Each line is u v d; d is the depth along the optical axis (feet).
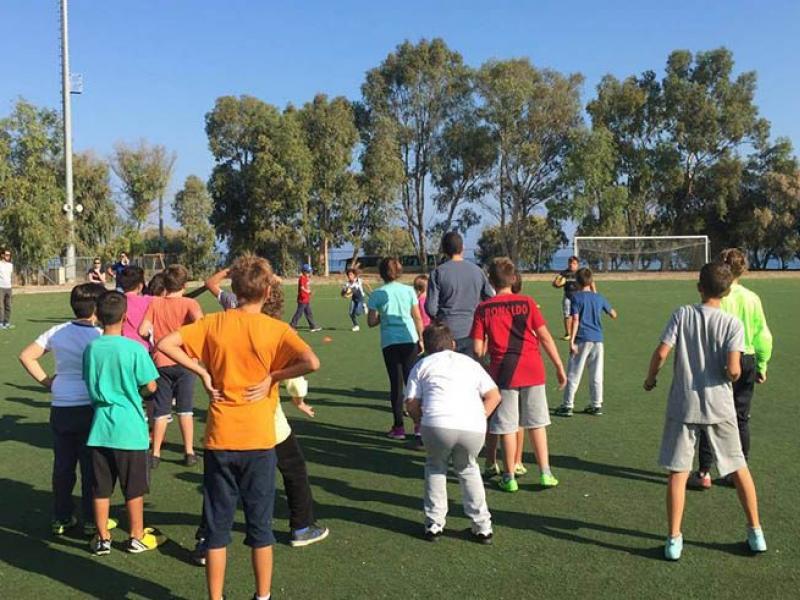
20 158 128.98
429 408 14.83
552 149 173.06
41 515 16.99
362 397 30.04
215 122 161.68
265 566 11.98
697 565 13.65
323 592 12.84
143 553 14.82
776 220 165.99
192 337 11.84
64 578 13.67
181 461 21.18
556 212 166.30
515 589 12.81
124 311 14.83
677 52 173.17
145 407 23.03
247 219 163.12
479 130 172.86
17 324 58.59
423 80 179.22
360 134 180.04
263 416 11.84
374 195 166.30
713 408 13.84
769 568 13.46
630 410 26.76
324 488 18.63
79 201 153.69
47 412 27.78
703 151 172.96
